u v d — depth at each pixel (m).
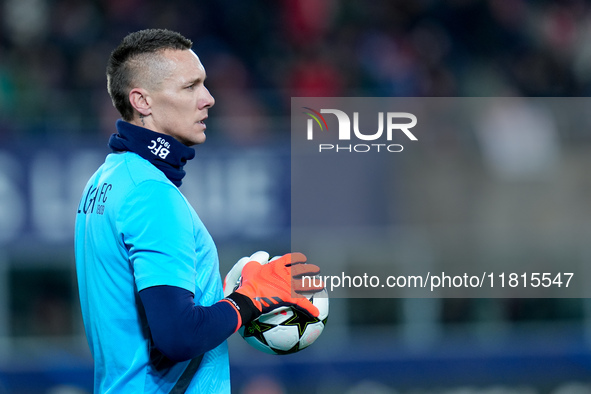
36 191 25.44
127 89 9.15
